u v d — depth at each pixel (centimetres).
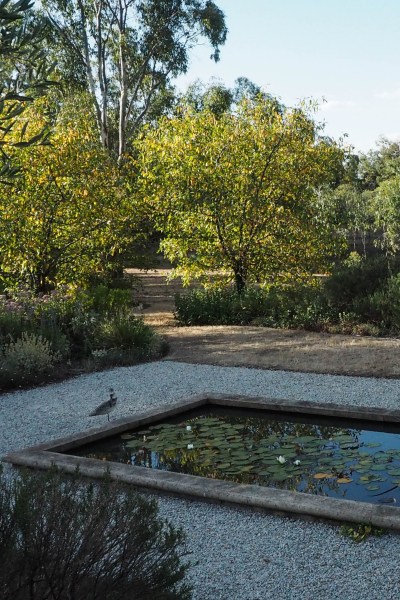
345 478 470
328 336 1136
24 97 310
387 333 1150
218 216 1481
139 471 471
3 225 1295
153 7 2464
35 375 893
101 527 260
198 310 1416
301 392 759
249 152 1474
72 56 2491
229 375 871
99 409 639
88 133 1495
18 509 252
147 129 1588
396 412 607
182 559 354
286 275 1507
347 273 1283
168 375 890
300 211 1495
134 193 1517
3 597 237
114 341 1062
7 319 1037
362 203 3844
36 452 533
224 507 427
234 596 311
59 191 1347
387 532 374
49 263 1374
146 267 1777
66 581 252
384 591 309
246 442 574
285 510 405
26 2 278
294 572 335
